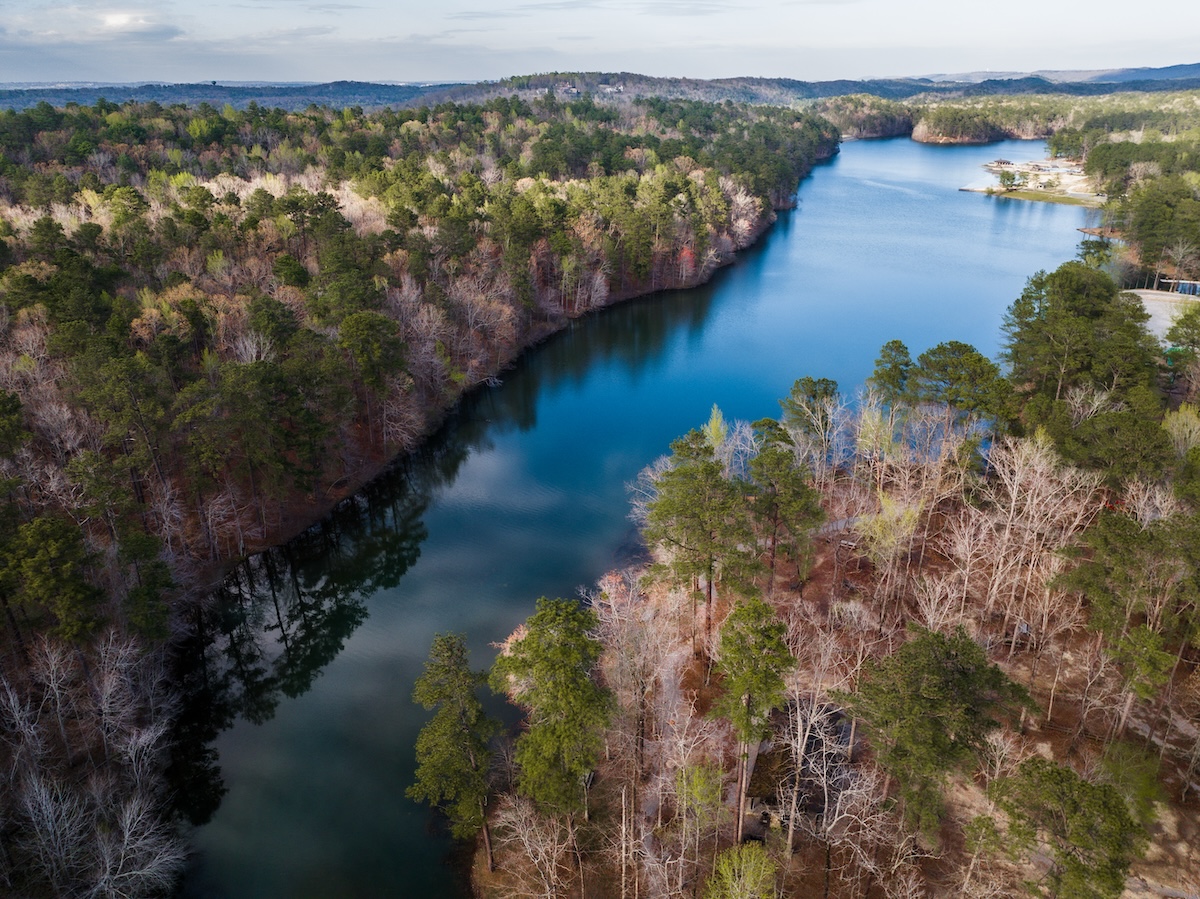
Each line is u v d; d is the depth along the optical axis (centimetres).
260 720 5378
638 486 8069
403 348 8300
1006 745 3653
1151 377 7394
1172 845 3847
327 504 7806
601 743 3831
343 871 4156
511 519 7769
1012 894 3603
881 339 12519
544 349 12462
